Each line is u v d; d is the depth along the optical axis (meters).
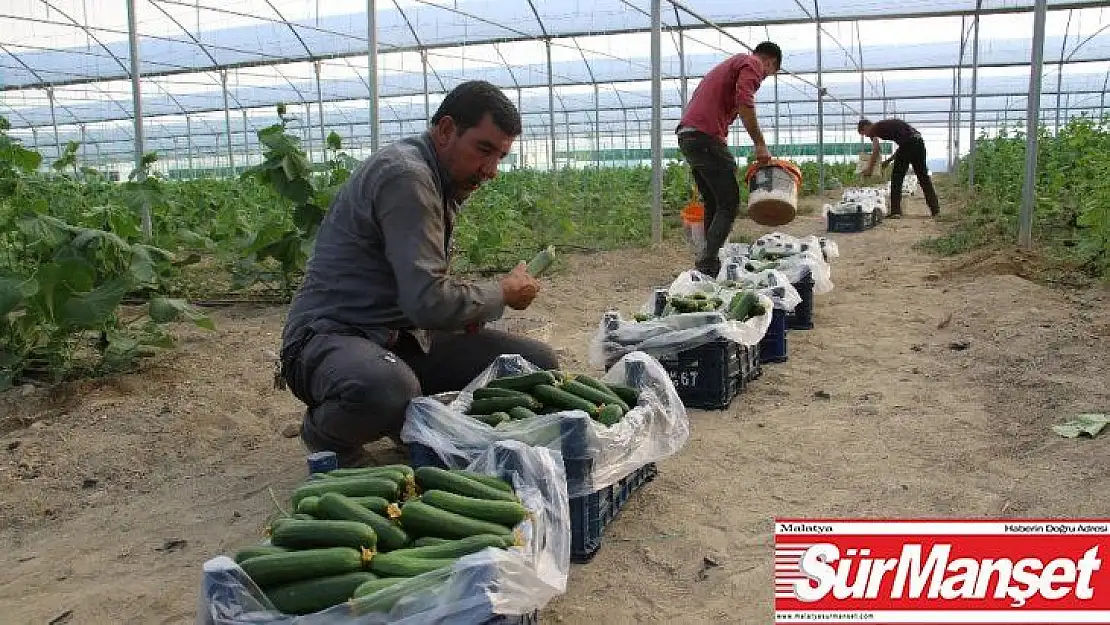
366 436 4.65
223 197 17.69
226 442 6.10
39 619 3.93
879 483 4.82
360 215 4.63
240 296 11.26
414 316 4.41
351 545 3.12
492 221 13.47
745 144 50.94
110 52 25.17
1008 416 5.71
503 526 3.36
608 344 6.30
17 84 29.86
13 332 7.61
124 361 7.80
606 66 32.81
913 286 10.66
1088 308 8.29
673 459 5.42
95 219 8.07
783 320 7.53
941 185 33.78
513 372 5.10
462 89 4.56
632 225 16.34
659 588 3.93
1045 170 16.47
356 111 42.88
